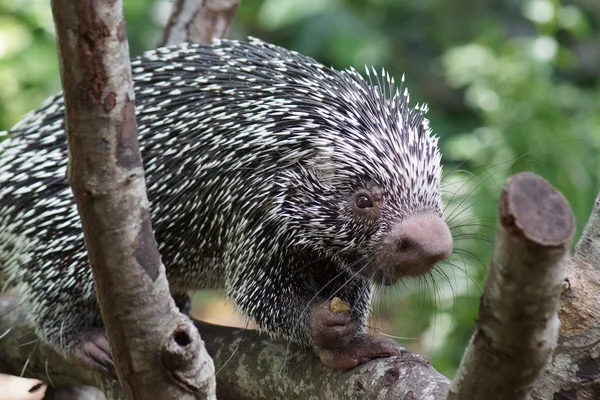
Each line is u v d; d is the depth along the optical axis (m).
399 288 5.85
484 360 2.76
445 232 4.72
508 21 15.58
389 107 5.25
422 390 3.95
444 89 14.86
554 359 3.80
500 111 9.70
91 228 3.13
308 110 5.09
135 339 3.27
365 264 5.03
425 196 4.96
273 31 14.92
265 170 5.10
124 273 3.18
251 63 5.38
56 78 11.04
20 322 6.12
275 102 5.12
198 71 5.40
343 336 4.45
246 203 5.12
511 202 2.46
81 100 2.95
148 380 3.34
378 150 4.97
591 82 14.91
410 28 15.88
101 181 3.05
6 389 9.70
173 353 3.27
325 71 5.44
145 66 5.54
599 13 15.35
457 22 15.73
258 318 5.07
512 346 2.67
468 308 7.74
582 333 3.77
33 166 5.52
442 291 7.80
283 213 5.09
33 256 5.53
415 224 4.75
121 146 3.05
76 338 5.54
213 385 3.46
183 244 5.41
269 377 4.85
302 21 14.14
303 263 5.20
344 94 5.20
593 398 3.74
